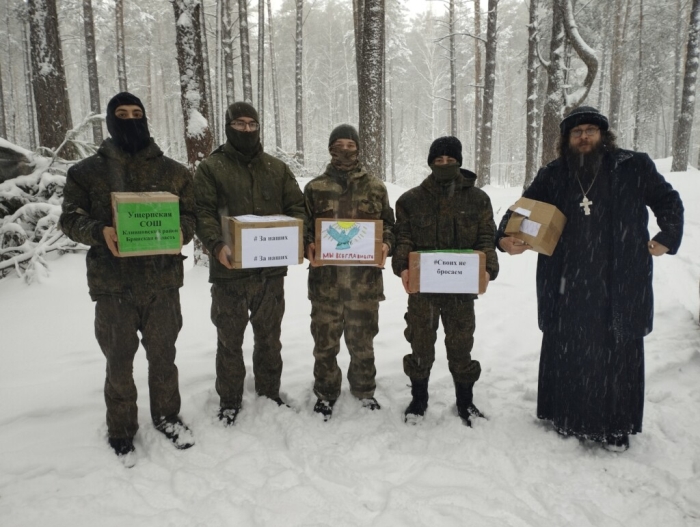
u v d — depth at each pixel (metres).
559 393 2.81
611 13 23.53
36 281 5.80
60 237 6.27
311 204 3.04
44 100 8.34
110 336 2.57
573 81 20.77
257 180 2.90
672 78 28.86
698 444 2.78
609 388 2.66
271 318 3.06
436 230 2.98
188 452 2.71
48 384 3.48
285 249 2.71
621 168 2.59
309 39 41.81
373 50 8.50
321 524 2.12
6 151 6.99
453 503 2.25
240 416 3.08
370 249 2.90
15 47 29.47
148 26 31.00
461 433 2.88
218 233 2.78
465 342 3.01
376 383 3.65
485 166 17.52
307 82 38.09
